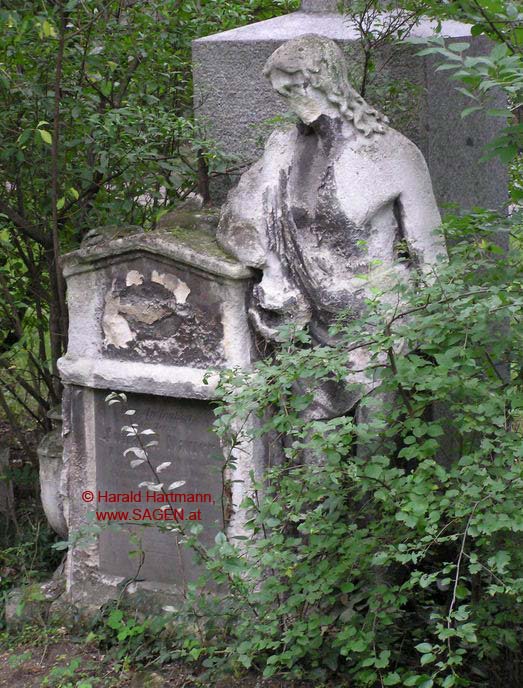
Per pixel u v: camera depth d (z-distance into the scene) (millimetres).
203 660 4121
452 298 3504
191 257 4215
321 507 3703
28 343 5531
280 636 3932
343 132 4137
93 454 4594
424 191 4246
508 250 5379
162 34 5238
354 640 3625
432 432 3533
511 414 3475
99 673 4211
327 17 4910
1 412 6492
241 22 5820
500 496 3242
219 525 4324
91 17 4895
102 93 5402
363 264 4098
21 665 4297
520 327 3584
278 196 4215
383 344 3418
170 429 4391
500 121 5414
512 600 3557
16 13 4578
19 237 5555
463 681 3307
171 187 5426
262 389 3541
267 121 4535
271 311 4184
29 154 5105
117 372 4430
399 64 4668
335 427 3631
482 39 5062
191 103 5652
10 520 5270
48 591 4727
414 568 4246
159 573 4492
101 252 4402
